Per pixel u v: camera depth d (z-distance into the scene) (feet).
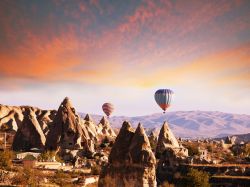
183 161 338.54
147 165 126.62
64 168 278.46
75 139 360.48
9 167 232.12
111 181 128.98
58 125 366.43
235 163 362.94
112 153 131.75
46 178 217.56
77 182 222.89
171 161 342.03
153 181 126.72
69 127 363.76
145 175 125.80
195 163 341.62
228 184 279.69
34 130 376.89
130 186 126.31
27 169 219.00
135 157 127.44
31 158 284.00
